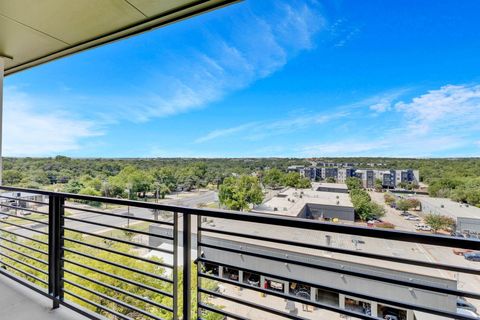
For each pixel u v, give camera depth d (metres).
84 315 1.83
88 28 2.42
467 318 0.89
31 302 2.04
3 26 2.38
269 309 1.27
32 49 2.86
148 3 2.05
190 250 1.44
